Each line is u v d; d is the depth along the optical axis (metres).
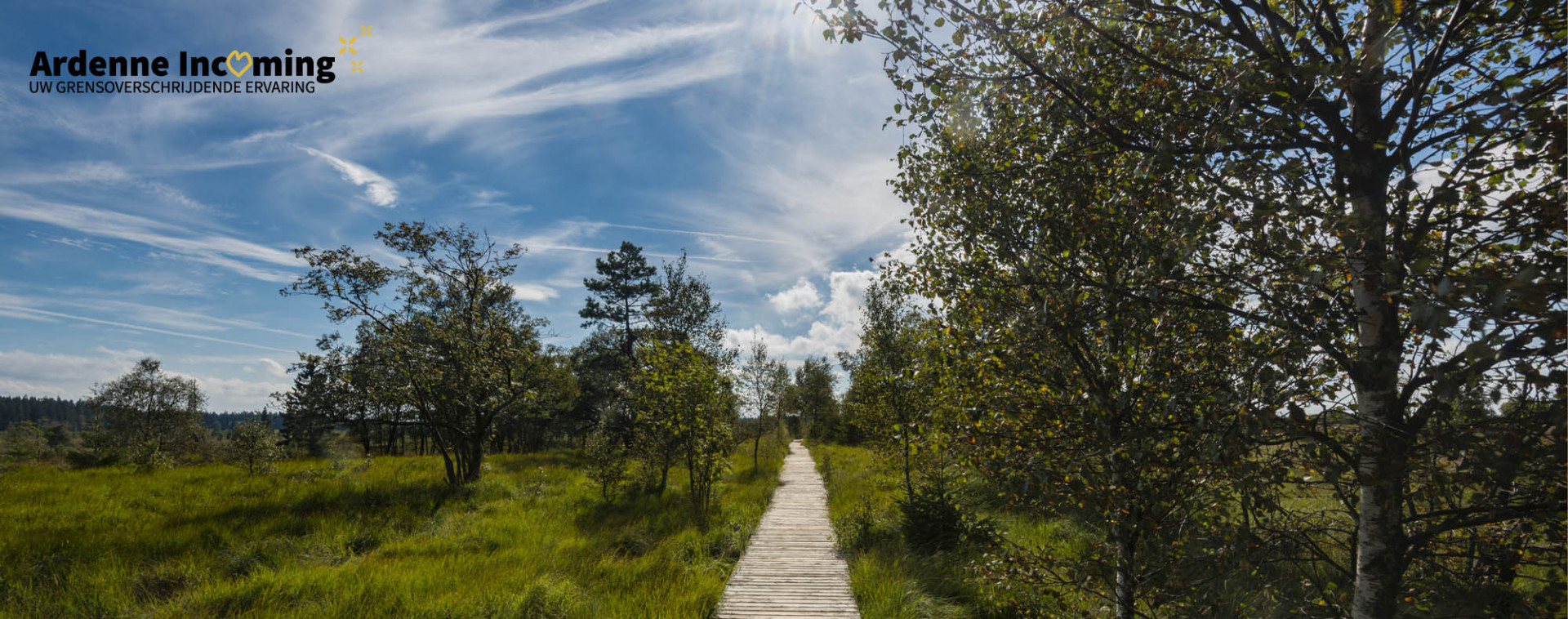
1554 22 2.32
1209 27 3.20
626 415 17.83
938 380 4.88
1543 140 2.10
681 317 25.02
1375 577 2.69
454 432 16.38
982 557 4.86
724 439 14.84
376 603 7.04
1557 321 1.86
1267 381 2.61
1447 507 3.03
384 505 13.02
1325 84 2.65
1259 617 3.41
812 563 9.80
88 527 10.46
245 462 18.22
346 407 17.14
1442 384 2.14
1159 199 3.19
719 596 7.97
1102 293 3.50
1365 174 2.76
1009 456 3.97
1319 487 3.06
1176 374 3.46
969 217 4.20
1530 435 2.16
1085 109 3.41
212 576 8.12
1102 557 4.32
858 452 29.53
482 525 11.22
